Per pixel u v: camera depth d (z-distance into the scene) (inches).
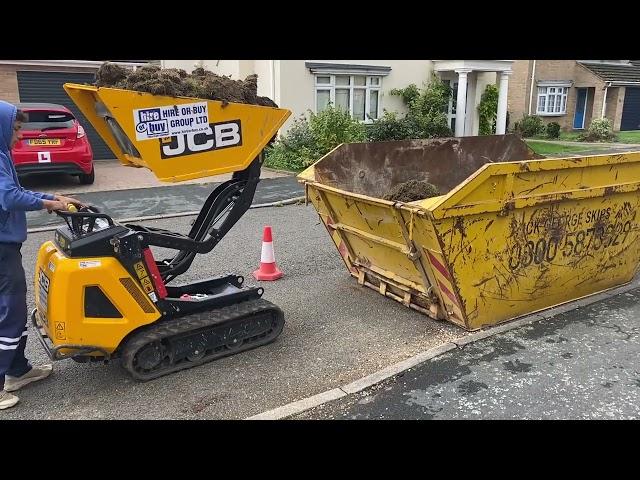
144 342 155.8
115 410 146.9
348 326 198.7
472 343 181.3
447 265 177.2
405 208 175.0
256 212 382.9
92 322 150.3
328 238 315.6
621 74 1218.6
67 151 439.2
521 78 1126.4
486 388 153.5
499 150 278.5
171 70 163.8
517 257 191.6
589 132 1014.4
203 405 148.6
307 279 249.0
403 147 249.0
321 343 185.5
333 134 560.7
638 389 152.8
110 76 153.1
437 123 690.2
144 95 146.9
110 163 620.7
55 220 357.7
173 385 159.3
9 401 148.2
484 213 177.0
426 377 159.8
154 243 161.2
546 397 149.0
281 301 223.1
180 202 407.8
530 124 1080.2
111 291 151.4
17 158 422.6
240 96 167.5
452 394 150.8
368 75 679.7
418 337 189.2
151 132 149.9
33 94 602.2
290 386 157.9
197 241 171.8
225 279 196.7
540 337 185.3
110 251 152.0
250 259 278.7
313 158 560.4
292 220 359.6
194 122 156.3
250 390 156.1
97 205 396.5
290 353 178.4
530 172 181.8
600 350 175.6
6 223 144.2
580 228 205.8
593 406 144.6
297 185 471.8
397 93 706.8
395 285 215.0
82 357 156.1
